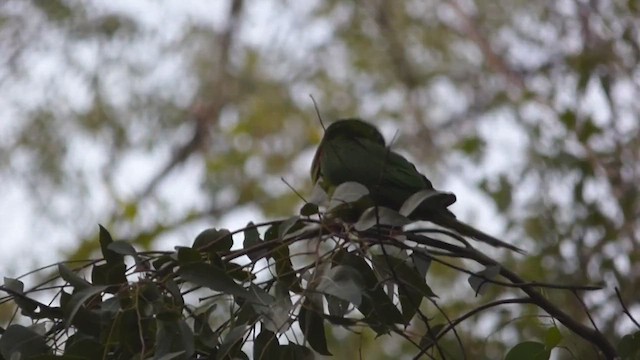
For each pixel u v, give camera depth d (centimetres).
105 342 549
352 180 760
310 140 1767
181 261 556
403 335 582
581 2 1424
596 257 1195
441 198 726
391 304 575
